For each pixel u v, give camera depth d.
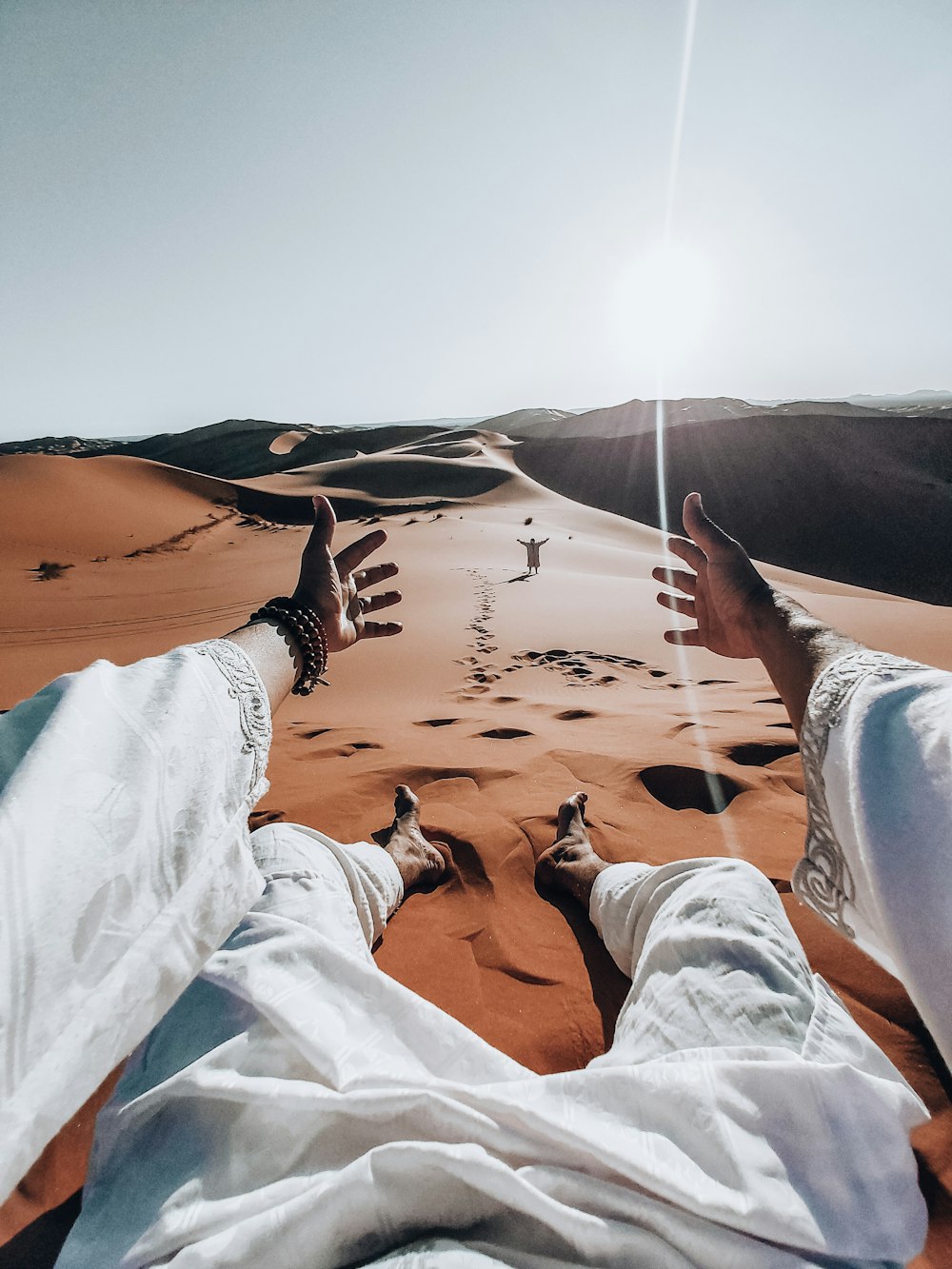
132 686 0.61
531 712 5.83
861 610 13.68
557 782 3.46
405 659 9.89
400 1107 0.78
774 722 4.97
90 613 16.92
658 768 3.55
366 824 2.99
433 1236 0.70
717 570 1.00
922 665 0.61
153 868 0.53
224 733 0.64
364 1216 0.69
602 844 2.70
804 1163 0.75
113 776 0.51
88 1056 0.47
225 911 0.61
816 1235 0.69
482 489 51.50
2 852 0.42
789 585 24.06
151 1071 0.89
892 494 50.97
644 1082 0.81
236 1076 0.82
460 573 19.36
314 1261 0.67
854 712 0.58
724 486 56.06
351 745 4.53
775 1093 0.79
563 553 24.73
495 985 1.89
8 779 0.47
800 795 3.29
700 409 139.62
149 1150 0.80
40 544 26.80
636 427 134.38
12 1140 0.41
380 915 1.68
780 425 63.88
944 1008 0.45
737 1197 0.70
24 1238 1.17
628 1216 0.71
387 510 40.09
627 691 7.44
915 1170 0.78
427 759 3.98
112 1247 0.72
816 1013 0.93
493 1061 0.90
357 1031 0.90
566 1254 0.68
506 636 11.40
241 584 20.61
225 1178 0.76
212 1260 0.67
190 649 0.71
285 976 0.94
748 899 1.12
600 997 1.84
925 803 0.49
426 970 1.96
